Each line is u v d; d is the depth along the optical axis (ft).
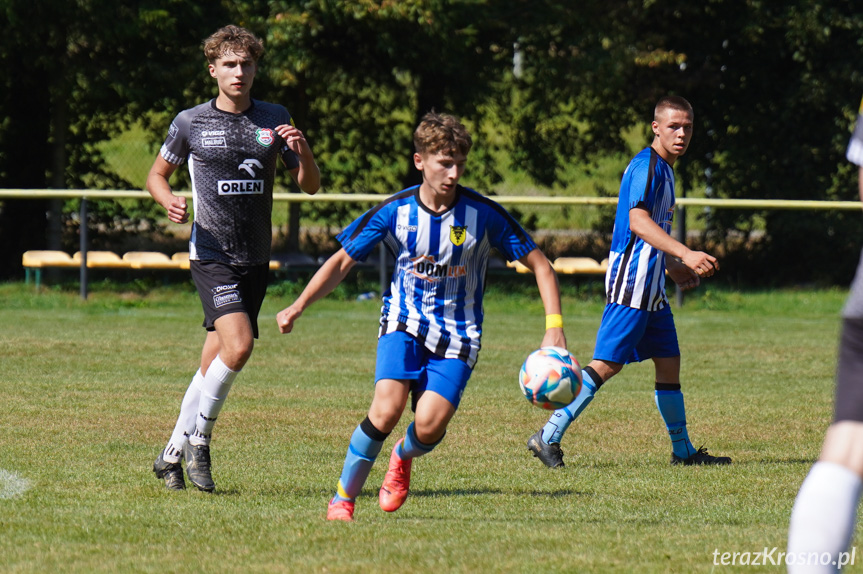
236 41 65.05
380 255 199.00
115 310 181.47
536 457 78.79
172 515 57.26
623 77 228.43
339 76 216.95
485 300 198.70
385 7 191.42
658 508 61.67
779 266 230.48
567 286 207.10
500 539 51.67
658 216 77.05
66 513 57.52
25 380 110.63
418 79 229.66
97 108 220.43
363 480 56.70
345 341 148.56
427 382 54.80
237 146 65.05
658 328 77.56
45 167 223.71
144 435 83.76
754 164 235.20
